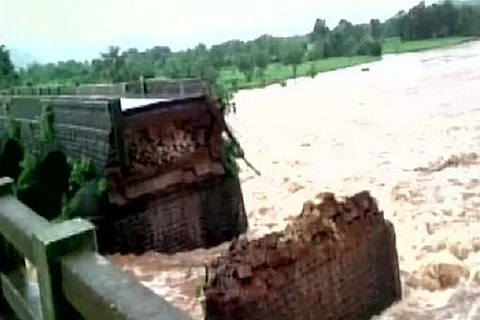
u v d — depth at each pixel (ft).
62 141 79.82
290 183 123.03
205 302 44.88
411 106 236.22
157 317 6.97
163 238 71.77
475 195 97.71
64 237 9.59
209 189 76.13
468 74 331.16
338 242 50.65
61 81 194.90
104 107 68.23
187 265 65.26
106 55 268.82
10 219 11.81
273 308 45.32
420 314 54.29
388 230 56.13
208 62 274.77
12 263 13.98
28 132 90.48
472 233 76.79
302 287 47.47
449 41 571.28
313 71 442.50
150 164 71.00
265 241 46.29
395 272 56.54
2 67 199.82
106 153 68.28
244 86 389.19
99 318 8.10
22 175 80.33
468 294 57.57
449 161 128.16
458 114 199.21
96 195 68.23
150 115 71.15
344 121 217.36
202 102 75.36
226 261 45.32
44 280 9.93
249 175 137.28
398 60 495.00
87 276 8.58
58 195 78.59
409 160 134.41
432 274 63.46
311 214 50.11
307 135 193.57
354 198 53.57
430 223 84.02
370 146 160.25
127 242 68.85
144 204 70.44
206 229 75.51
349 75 426.10
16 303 13.58
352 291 51.52
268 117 254.06
